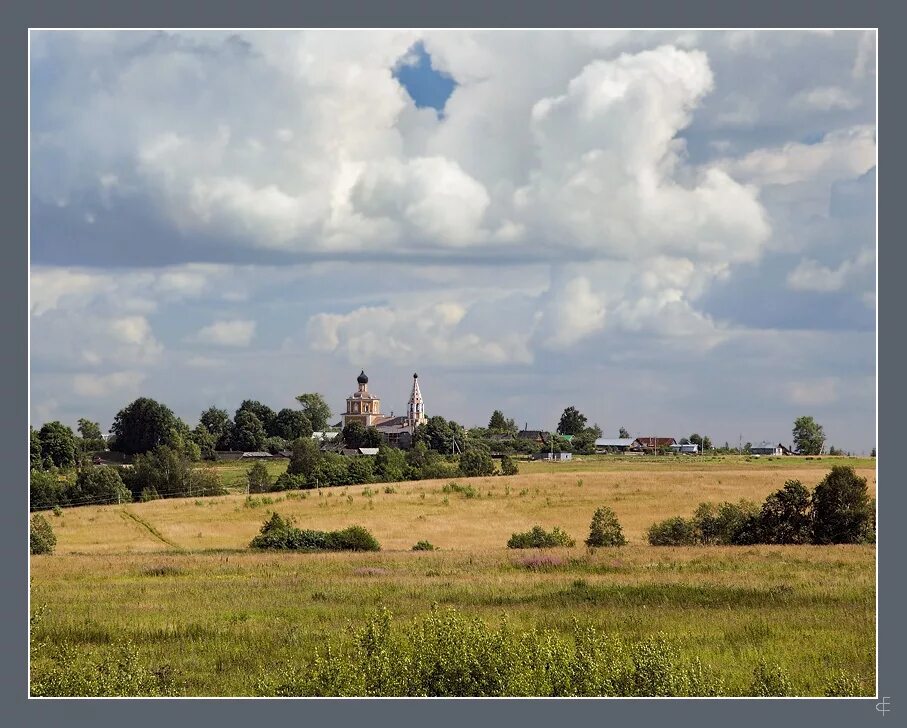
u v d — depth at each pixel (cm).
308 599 5244
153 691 3494
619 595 5194
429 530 11544
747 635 4275
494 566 6675
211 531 11569
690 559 6738
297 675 3425
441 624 3338
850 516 8100
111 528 11775
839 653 3959
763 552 7056
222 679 3650
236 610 4922
